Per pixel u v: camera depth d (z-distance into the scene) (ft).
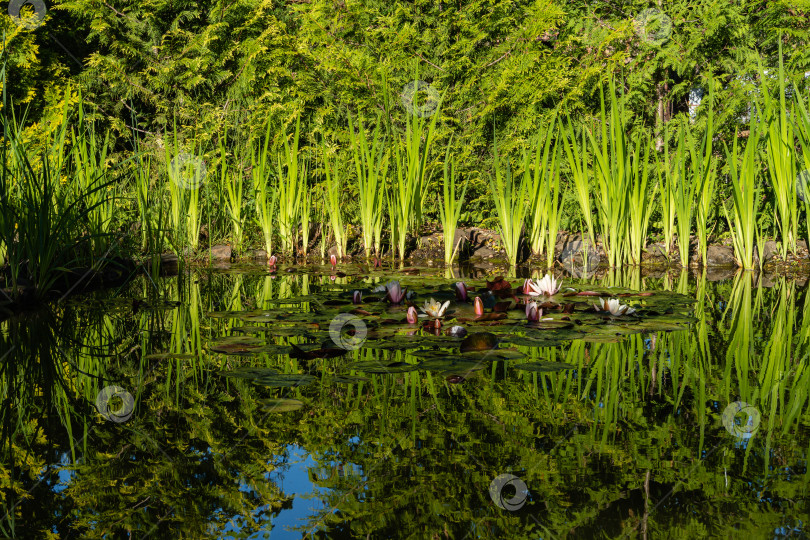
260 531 3.95
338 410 6.37
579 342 9.61
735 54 25.18
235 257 21.45
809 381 7.31
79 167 16.14
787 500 4.22
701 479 4.61
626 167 19.69
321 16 26.43
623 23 25.21
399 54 24.99
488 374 7.73
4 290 12.44
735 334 10.09
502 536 3.73
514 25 25.80
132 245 18.11
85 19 30.09
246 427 5.92
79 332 10.34
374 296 12.19
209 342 9.57
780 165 18.26
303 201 21.17
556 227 19.13
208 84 29.32
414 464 4.97
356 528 3.94
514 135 24.43
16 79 25.82
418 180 21.72
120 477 4.89
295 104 25.04
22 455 5.37
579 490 4.44
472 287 13.61
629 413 6.17
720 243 21.29
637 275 17.54
